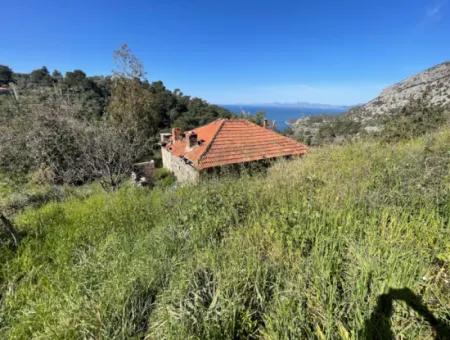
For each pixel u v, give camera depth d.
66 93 12.45
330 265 1.97
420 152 4.10
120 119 23.33
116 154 8.84
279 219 2.92
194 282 2.12
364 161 4.63
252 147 14.56
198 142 15.51
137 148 12.01
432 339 1.40
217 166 12.70
